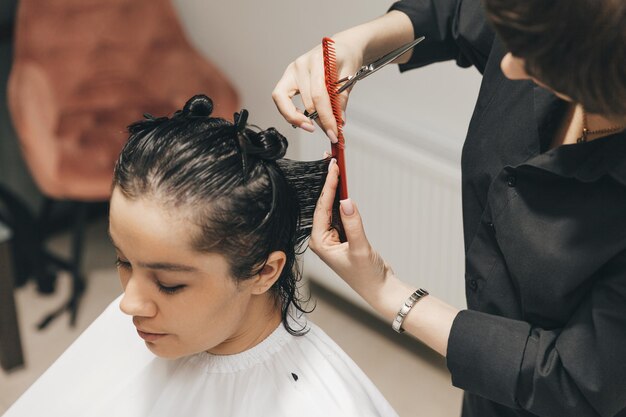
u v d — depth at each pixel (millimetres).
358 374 1292
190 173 1024
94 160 3127
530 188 1305
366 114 2850
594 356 1217
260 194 1063
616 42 984
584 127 1257
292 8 2990
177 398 1266
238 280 1087
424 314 1342
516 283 1364
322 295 3348
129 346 1338
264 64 3211
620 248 1202
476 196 1469
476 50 1562
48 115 3141
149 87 3316
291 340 1249
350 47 1450
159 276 1058
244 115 1075
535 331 1311
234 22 3254
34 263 3373
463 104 2639
